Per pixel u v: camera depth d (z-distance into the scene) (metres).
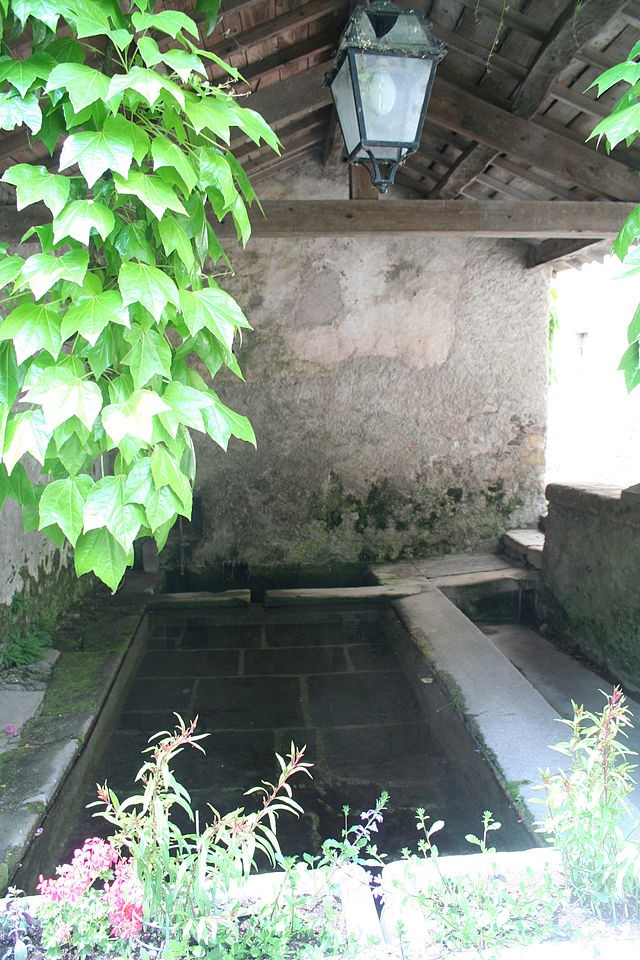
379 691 3.92
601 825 1.50
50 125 1.17
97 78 0.95
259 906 1.45
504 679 3.57
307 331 6.12
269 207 4.39
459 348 6.20
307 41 4.12
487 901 1.43
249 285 6.09
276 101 4.34
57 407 0.92
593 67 3.56
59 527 1.08
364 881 1.55
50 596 4.62
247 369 6.12
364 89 2.70
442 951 1.33
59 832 2.53
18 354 0.94
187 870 1.47
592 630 4.51
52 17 0.97
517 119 4.09
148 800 1.41
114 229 1.09
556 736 2.91
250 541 6.22
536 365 6.23
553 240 5.60
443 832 2.60
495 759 2.73
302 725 3.52
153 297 0.97
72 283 1.00
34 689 3.52
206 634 4.89
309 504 6.23
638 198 4.32
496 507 6.34
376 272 6.12
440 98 4.09
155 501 0.99
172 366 1.18
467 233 4.42
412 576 5.69
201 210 1.19
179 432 1.13
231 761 3.15
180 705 3.76
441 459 6.28
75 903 1.38
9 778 2.62
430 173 5.63
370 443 6.23
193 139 1.17
